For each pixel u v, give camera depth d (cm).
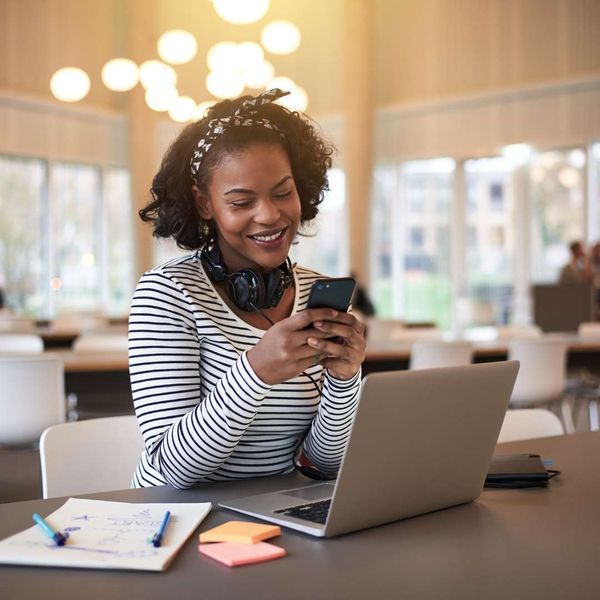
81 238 1170
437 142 1154
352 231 1162
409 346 525
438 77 1147
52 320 843
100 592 106
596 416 570
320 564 116
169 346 157
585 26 1025
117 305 1213
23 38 1090
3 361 387
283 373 140
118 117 1178
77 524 131
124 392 452
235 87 658
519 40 1077
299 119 176
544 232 1085
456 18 1127
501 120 1097
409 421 129
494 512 143
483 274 1138
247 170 157
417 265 1197
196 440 145
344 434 162
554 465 180
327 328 139
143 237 1164
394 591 107
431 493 139
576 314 863
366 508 129
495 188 1124
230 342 161
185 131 174
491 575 112
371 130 1165
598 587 108
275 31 655
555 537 129
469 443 141
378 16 1198
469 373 136
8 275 1094
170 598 104
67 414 533
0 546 121
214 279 169
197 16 1240
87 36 1153
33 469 414
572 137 1041
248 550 120
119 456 206
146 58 1152
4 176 1088
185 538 125
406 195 1199
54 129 1118
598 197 1035
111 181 1195
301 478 167
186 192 173
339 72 1218
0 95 1059
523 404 533
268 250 161
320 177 184
